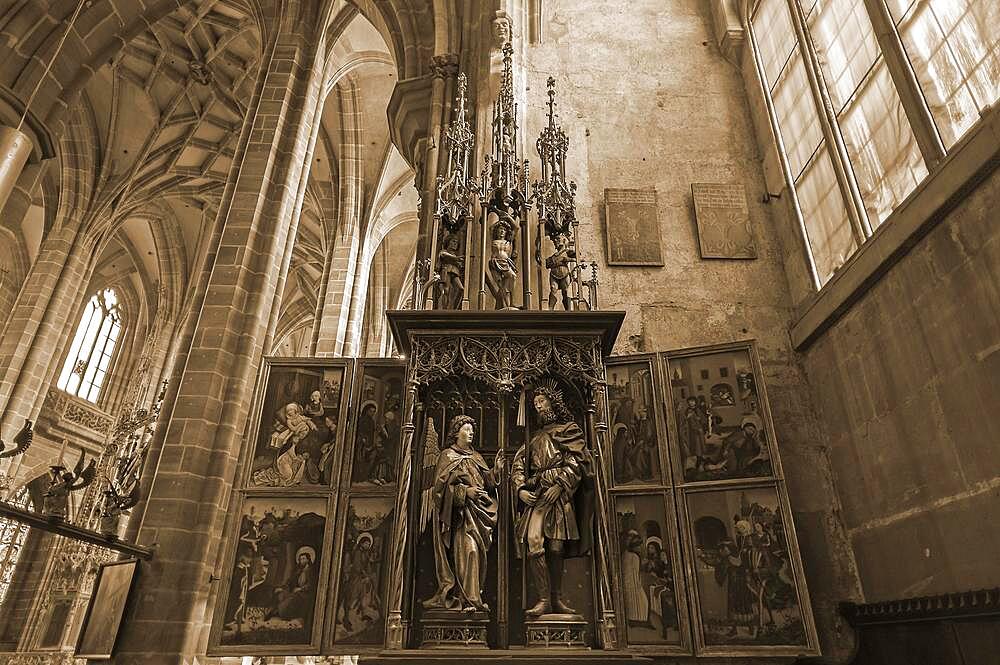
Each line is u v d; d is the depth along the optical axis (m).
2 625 18.03
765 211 8.08
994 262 4.38
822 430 6.67
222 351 10.76
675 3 9.56
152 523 9.52
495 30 8.45
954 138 5.17
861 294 5.97
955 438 4.73
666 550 5.57
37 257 21.09
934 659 4.74
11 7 11.20
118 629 8.70
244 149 12.82
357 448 5.96
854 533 6.07
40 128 11.58
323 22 14.65
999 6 4.69
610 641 4.84
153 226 27.25
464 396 6.09
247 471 5.84
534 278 6.88
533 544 5.16
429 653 4.56
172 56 21.47
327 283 22.19
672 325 7.23
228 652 5.17
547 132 7.14
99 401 27.55
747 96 8.92
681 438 5.97
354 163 22.98
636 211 7.83
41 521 7.23
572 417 5.87
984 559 4.41
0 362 19.17
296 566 5.51
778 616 5.20
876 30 6.05
